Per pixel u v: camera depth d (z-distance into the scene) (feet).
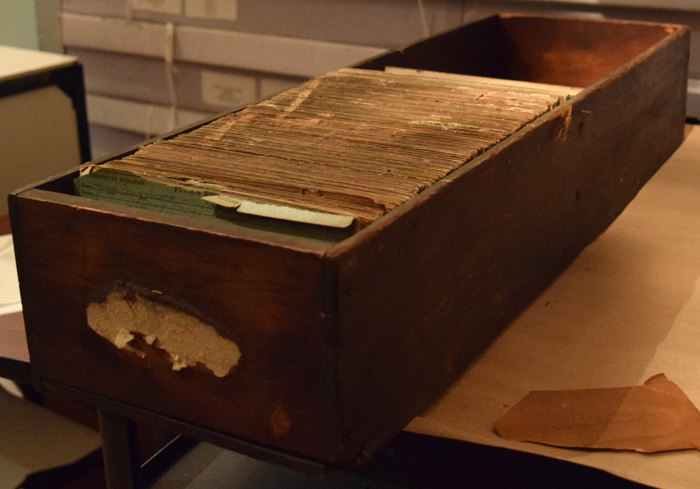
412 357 2.12
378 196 2.05
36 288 2.14
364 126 2.55
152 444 3.84
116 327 2.07
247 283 1.87
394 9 5.82
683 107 4.30
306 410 1.90
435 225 2.09
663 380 2.41
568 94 2.91
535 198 2.64
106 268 2.03
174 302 1.97
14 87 5.39
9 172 5.41
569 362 2.52
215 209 2.06
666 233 3.33
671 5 4.78
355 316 1.86
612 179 3.33
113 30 7.16
